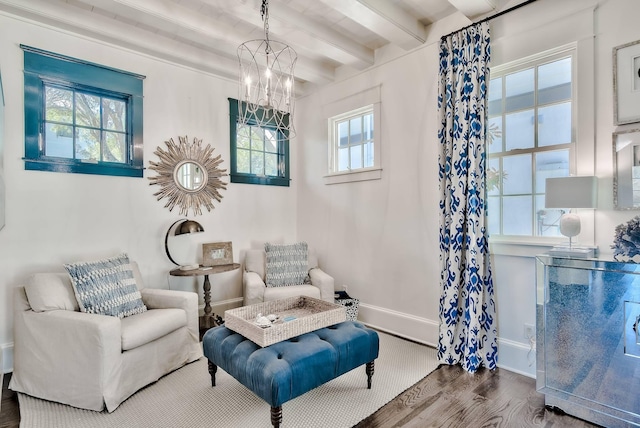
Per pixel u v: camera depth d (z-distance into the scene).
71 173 2.95
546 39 2.42
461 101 2.76
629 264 1.84
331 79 4.05
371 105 3.65
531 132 2.61
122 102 3.30
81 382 2.12
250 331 2.09
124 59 3.24
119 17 2.95
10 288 2.67
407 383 2.42
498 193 2.78
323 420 1.99
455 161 2.79
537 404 2.14
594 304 1.96
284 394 1.75
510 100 2.72
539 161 2.57
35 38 2.77
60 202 2.89
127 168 3.25
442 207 2.90
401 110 3.36
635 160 2.06
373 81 3.63
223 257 3.81
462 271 2.79
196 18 2.91
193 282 3.71
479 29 2.67
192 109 3.69
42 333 2.23
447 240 2.88
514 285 2.60
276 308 2.65
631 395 1.84
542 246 2.43
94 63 3.06
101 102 3.17
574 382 2.03
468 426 1.93
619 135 2.11
